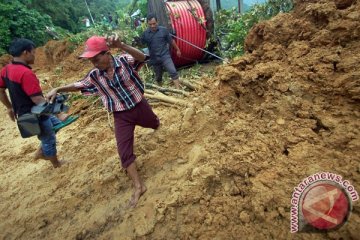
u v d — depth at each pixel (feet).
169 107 17.15
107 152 14.64
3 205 13.61
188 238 9.23
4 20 56.54
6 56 44.98
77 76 30.99
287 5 20.20
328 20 12.26
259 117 11.56
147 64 25.08
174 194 10.53
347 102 10.19
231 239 8.69
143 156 12.98
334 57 10.89
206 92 15.20
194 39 27.91
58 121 13.67
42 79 34.55
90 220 11.25
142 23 29.55
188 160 11.87
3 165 17.30
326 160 9.14
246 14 23.09
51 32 62.44
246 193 9.49
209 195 10.03
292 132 10.34
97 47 9.62
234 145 11.01
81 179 13.52
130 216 10.63
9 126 23.72
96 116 19.70
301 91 11.02
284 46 13.50
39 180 14.64
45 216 12.16
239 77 12.53
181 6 27.84
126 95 10.62
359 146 8.97
